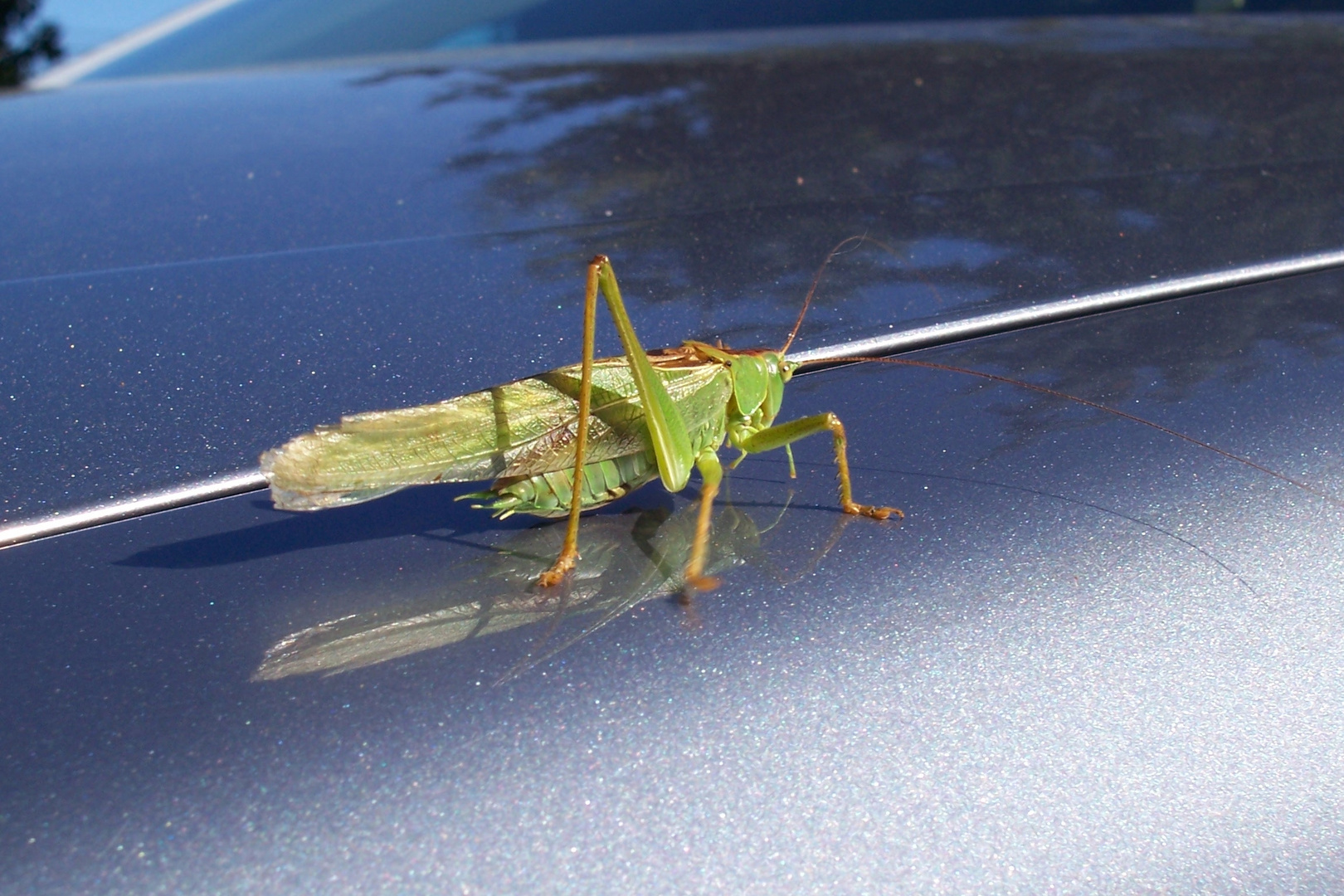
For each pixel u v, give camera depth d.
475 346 0.18
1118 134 0.23
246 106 0.26
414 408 0.16
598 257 0.17
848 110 0.24
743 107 0.24
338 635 0.14
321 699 0.13
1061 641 0.14
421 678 0.14
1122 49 0.28
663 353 0.18
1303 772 0.13
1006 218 0.20
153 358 0.17
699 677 0.14
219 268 0.19
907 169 0.22
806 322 0.18
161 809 0.13
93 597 0.14
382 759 0.13
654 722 0.13
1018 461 0.16
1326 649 0.14
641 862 0.13
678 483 0.17
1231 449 0.16
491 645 0.14
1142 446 0.16
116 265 0.19
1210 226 0.20
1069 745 0.13
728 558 0.15
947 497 0.15
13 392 0.17
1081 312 0.18
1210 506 0.15
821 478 0.16
